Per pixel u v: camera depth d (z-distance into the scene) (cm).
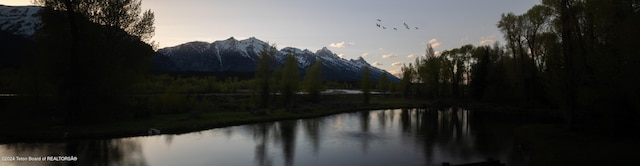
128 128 3447
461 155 2669
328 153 2745
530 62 6569
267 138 3431
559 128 3409
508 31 6178
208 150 2806
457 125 4591
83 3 3600
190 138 3338
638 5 2469
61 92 3556
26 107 3612
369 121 5072
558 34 3581
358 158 2575
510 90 7506
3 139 2864
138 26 3959
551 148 2519
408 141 3312
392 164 2395
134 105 4519
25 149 2591
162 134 3512
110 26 3769
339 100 8869
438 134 3781
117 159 2409
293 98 7162
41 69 3438
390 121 5100
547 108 6084
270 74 6531
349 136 3616
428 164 2395
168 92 5156
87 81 3544
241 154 2683
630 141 2527
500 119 5281
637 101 2256
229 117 4738
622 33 2228
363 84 8362
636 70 2105
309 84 7806
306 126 4403
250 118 4791
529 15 5828
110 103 3766
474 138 3491
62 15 3488
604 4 2638
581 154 2202
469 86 9638
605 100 2711
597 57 2602
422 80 10706
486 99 8369
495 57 8975
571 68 3088
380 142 3253
